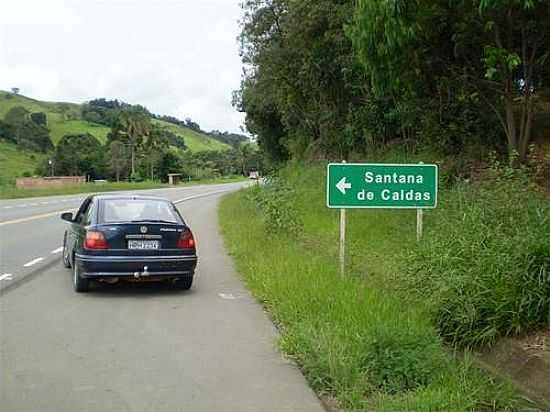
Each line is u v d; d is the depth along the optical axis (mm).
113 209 10250
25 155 121312
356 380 5461
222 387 5625
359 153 27578
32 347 6828
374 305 7570
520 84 16344
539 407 5250
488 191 9953
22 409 5062
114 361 6355
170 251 9883
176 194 53281
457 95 16281
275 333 7512
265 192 21781
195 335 7398
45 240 17250
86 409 5074
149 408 5109
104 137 154875
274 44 28312
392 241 12961
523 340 6352
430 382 5441
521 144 14484
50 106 185250
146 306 9016
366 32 13328
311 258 11641
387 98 20625
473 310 6500
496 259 6906
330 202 9844
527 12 12328
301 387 5645
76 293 9930
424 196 9891
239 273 12047
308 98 31047
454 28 13945
